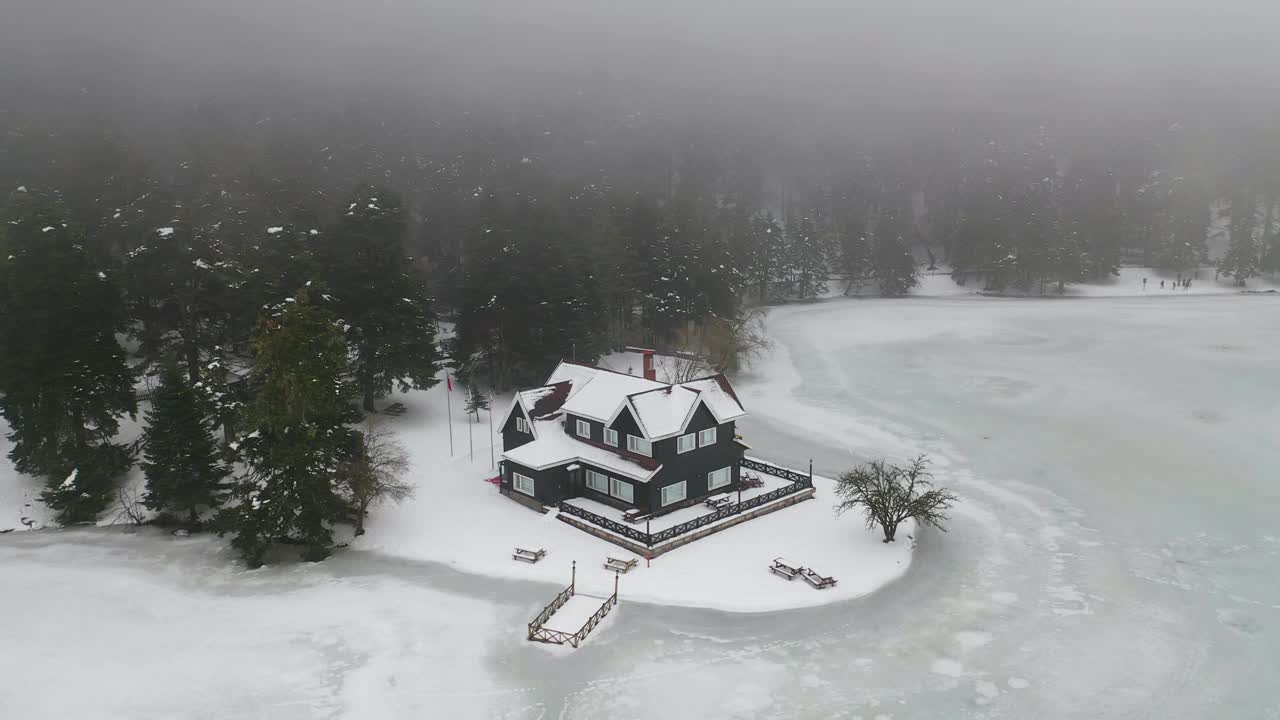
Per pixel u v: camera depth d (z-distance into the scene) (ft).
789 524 151.43
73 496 151.23
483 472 178.81
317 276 192.34
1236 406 232.73
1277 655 106.11
